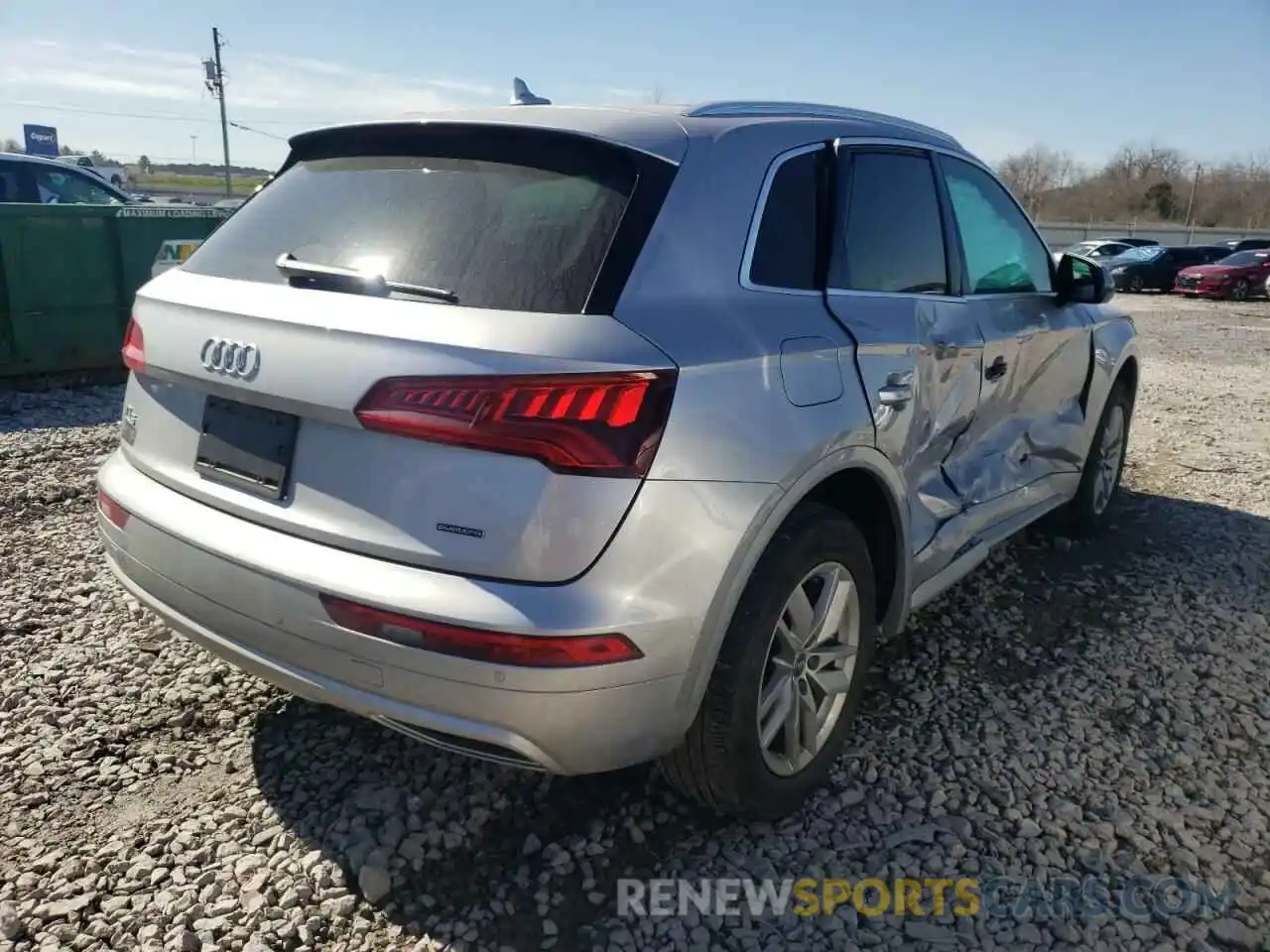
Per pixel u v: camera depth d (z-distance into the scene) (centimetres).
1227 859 271
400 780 294
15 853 261
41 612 395
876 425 283
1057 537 500
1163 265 2766
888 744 320
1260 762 315
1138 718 338
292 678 239
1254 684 363
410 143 274
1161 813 288
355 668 226
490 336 215
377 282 235
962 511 354
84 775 293
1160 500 582
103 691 338
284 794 287
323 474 232
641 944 238
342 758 304
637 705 226
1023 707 343
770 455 242
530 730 217
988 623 407
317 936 237
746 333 246
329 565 227
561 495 212
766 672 264
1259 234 5528
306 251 259
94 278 820
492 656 212
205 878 253
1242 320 1927
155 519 262
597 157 249
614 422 214
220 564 245
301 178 290
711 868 263
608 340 218
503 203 248
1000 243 396
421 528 219
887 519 306
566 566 213
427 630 215
